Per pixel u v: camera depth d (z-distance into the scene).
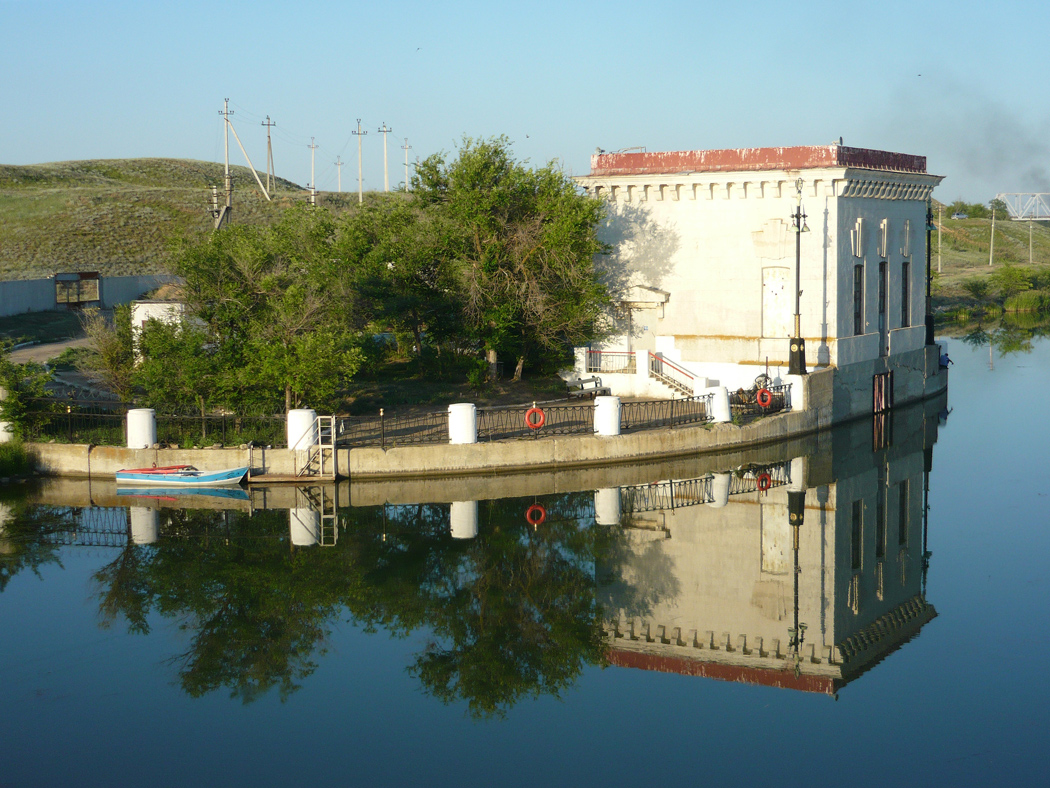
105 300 64.94
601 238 42.06
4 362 31.25
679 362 40.91
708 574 22.72
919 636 19.06
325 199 137.75
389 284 39.72
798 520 26.97
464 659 18.09
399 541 24.77
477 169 40.59
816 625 19.70
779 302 38.88
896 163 43.09
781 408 37.12
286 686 16.83
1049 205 150.50
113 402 32.16
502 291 40.16
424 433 31.91
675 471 31.97
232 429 31.16
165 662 17.78
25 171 140.12
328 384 30.36
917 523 26.94
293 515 26.92
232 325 32.28
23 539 24.73
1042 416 44.41
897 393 45.41
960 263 151.88
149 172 162.75
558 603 20.84
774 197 38.41
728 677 17.36
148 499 28.34
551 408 36.38
